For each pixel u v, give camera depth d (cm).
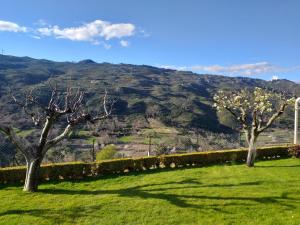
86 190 2167
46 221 1533
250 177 2367
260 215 1520
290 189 1973
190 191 1977
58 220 1541
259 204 1673
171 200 1788
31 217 1589
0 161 4381
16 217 1596
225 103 2945
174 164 3130
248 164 2897
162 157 2984
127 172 2789
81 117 2234
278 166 2872
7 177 2395
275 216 1498
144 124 10288
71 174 2564
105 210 1661
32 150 2148
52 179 2505
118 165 2750
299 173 2488
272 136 6981
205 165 3092
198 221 1472
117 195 1953
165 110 12988
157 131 9156
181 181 2312
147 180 2419
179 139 7469
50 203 1820
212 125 11269
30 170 2141
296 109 3797
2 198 1959
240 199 1770
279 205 1653
